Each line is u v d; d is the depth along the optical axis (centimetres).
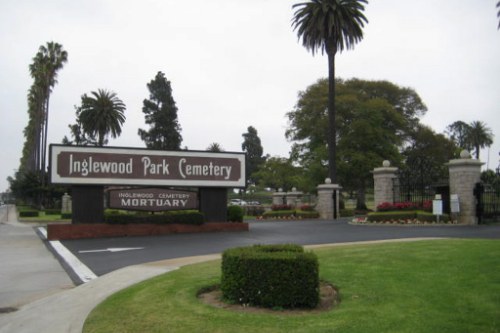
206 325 599
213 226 2245
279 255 680
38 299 888
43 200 6469
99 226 2086
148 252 1509
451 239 1245
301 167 5125
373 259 952
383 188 2577
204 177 2295
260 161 10500
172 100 7106
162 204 2236
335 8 3522
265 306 669
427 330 541
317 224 2641
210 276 898
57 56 6284
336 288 756
